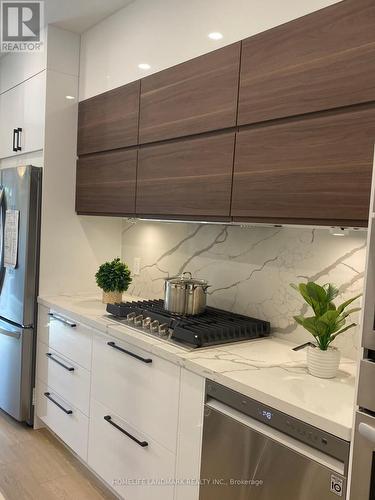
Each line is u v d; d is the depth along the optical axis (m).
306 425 1.29
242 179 1.79
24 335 2.87
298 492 1.31
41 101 2.91
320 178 1.52
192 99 2.03
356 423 1.14
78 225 3.04
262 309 2.17
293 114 1.60
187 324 1.99
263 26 1.79
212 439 1.59
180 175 2.10
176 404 1.76
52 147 2.88
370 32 1.38
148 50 2.39
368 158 1.39
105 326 2.17
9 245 2.98
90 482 2.38
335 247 1.86
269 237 2.14
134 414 2.00
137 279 3.06
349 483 1.17
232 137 1.84
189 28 2.14
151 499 1.89
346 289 1.82
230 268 2.34
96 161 2.75
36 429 2.94
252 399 1.45
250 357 1.76
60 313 2.62
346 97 1.44
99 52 2.78
